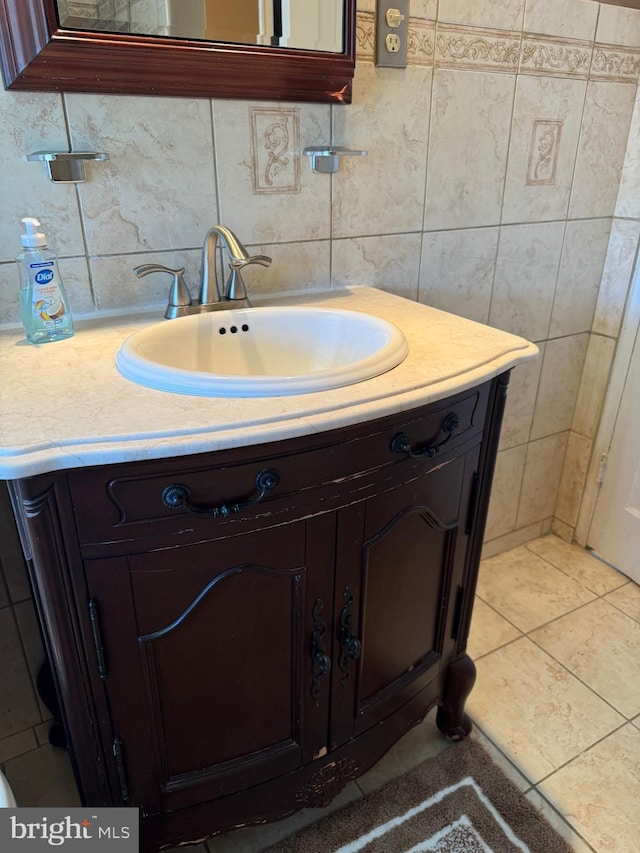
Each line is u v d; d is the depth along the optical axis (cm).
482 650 161
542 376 180
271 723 100
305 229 126
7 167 97
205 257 109
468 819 120
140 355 90
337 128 122
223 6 102
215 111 109
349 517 91
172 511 77
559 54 142
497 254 155
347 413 79
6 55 91
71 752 91
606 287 177
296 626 94
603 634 167
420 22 122
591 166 160
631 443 179
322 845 115
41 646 126
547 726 140
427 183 137
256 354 114
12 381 85
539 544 206
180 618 84
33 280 96
